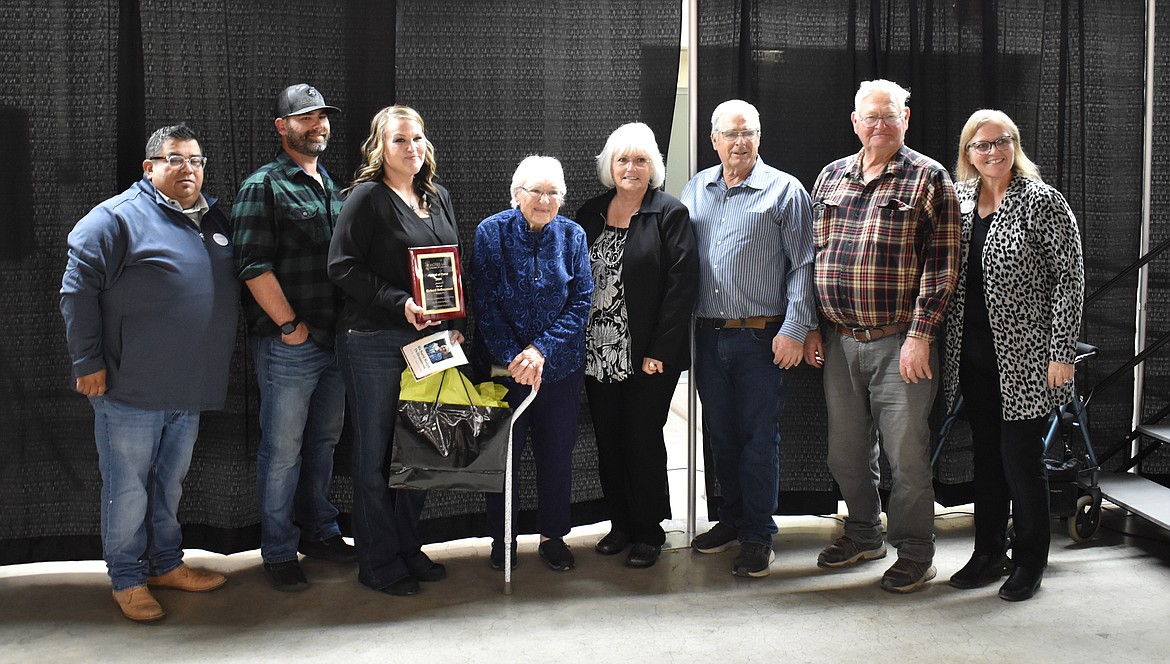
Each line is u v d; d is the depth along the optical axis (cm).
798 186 334
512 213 326
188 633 297
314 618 307
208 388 302
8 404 330
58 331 331
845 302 322
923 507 326
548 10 352
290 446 324
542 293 319
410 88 345
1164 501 361
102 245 283
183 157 295
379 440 316
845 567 349
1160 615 306
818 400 384
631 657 281
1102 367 404
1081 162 391
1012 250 302
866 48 370
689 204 347
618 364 335
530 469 373
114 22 324
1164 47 391
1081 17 382
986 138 303
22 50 319
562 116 358
